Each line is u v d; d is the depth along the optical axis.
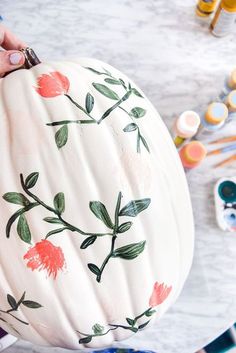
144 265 0.37
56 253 0.34
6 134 0.36
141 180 0.37
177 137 0.67
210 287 0.67
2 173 0.35
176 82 0.74
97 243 0.35
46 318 0.37
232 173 0.72
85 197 0.35
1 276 0.35
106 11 0.77
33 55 0.49
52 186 0.35
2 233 0.34
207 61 0.76
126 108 0.40
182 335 0.65
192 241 0.43
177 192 0.40
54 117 0.36
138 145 0.38
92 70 0.43
